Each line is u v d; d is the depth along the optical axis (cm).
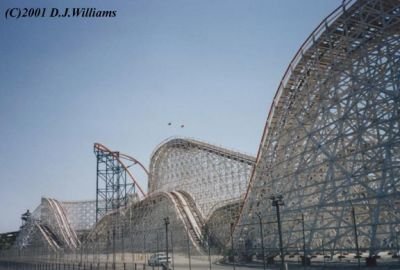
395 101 3397
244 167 7038
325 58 4316
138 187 9794
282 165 4622
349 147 4050
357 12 3834
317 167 4069
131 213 9038
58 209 11744
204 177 7838
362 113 3747
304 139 4300
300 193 4328
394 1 3669
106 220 9231
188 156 8350
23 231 13225
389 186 3347
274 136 4900
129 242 8650
